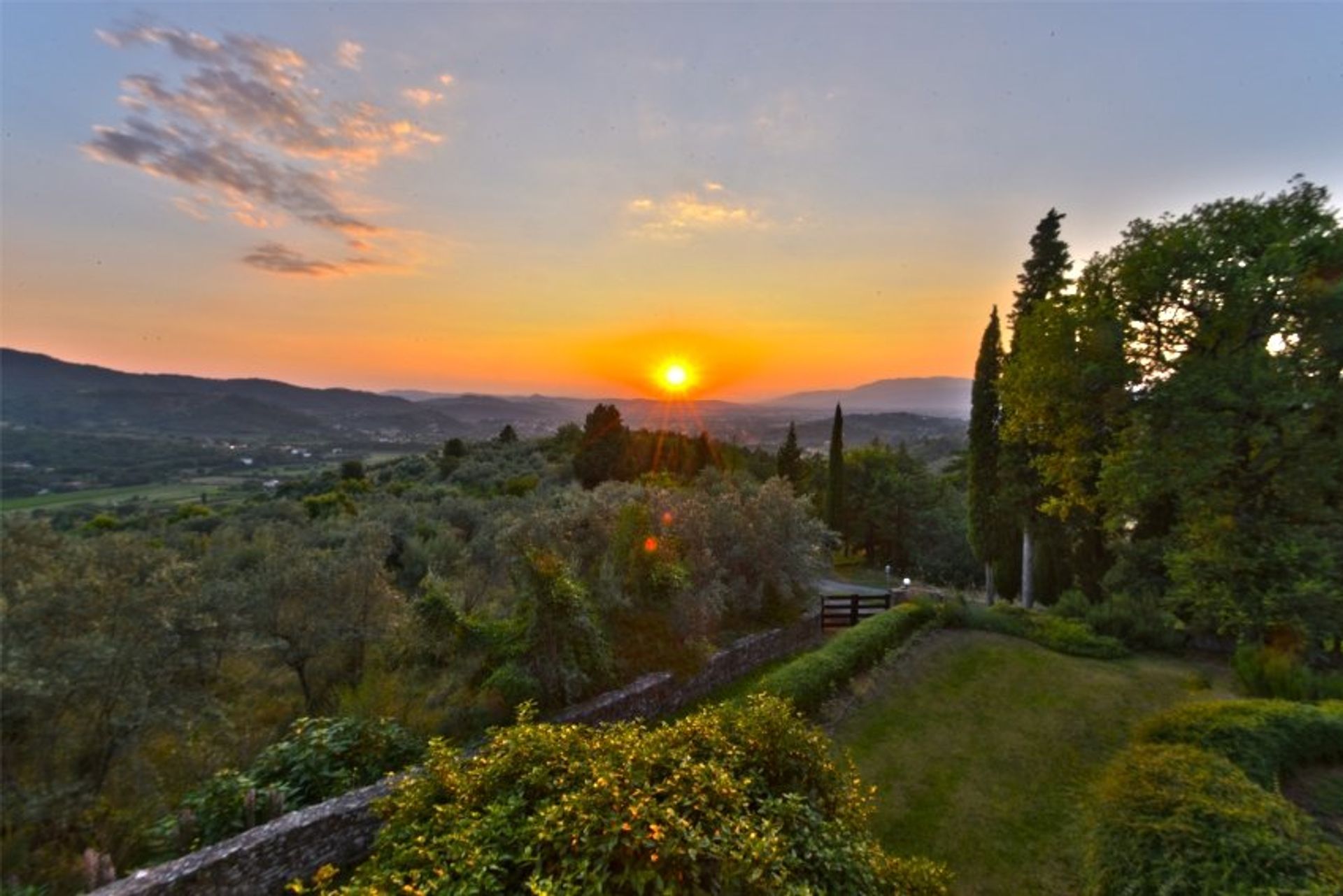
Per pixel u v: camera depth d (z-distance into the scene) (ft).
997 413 72.79
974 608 49.96
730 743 16.55
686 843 11.76
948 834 23.02
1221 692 35.27
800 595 53.31
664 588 40.01
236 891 18.19
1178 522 54.08
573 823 12.41
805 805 14.64
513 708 28.48
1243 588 39.06
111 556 23.58
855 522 131.23
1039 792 25.49
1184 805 16.81
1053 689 35.96
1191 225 44.83
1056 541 69.21
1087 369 46.50
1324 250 39.47
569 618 31.30
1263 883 13.92
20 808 18.11
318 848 19.99
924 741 29.73
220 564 43.45
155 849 19.29
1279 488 37.83
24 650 18.95
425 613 32.58
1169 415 42.04
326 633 33.40
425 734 26.96
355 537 53.67
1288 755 21.33
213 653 27.78
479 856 11.93
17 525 22.50
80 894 16.37
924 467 143.64
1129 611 47.06
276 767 23.09
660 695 34.09
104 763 21.18
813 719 31.30
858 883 12.78
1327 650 37.24
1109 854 17.10
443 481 136.56
